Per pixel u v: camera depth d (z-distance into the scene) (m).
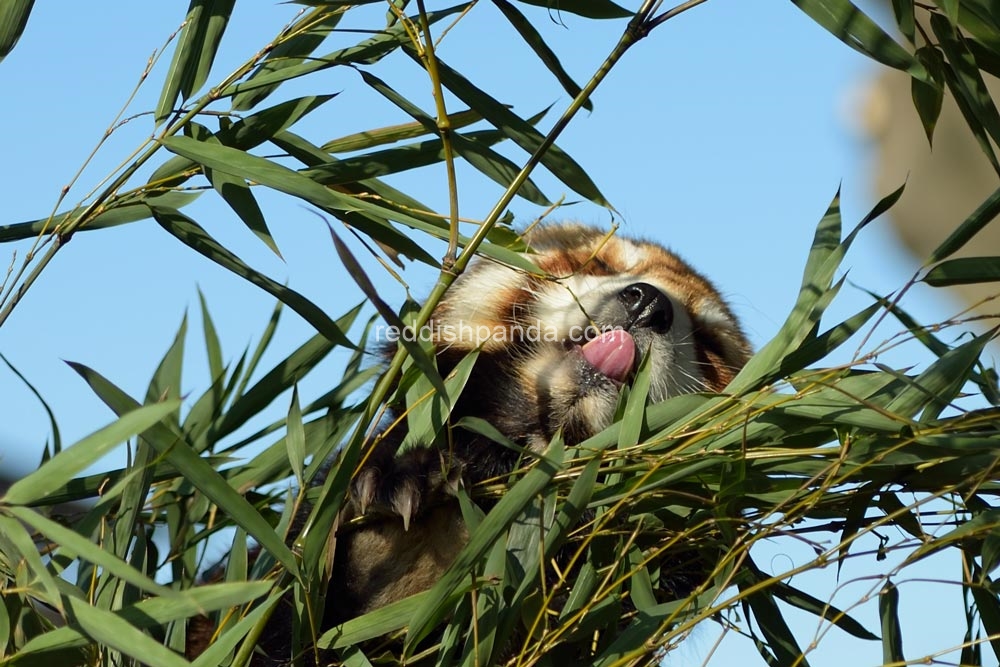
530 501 3.98
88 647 3.98
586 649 4.02
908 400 4.00
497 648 3.98
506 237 4.07
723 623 4.02
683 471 3.99
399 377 4.07
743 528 4.00
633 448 4.00
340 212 4.02
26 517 3.89
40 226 4.03
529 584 3.97
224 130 4.04
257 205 4.01
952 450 3.98
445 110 4.00
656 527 4.02
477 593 3.98
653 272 4.23
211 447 4.07
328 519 3.98
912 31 3.99
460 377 4.03
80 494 4.03
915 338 4.00
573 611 3.99
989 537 3.96
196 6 4.02
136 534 4.03
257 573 4.01
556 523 3.99
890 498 4.00
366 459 4.03
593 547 4.01
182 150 4.01
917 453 3.99
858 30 3.99
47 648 3.94
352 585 4.08
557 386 4.14
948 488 3.97
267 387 4.07
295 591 3.99
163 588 3.88
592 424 4.14
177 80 4.02
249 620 3.96
